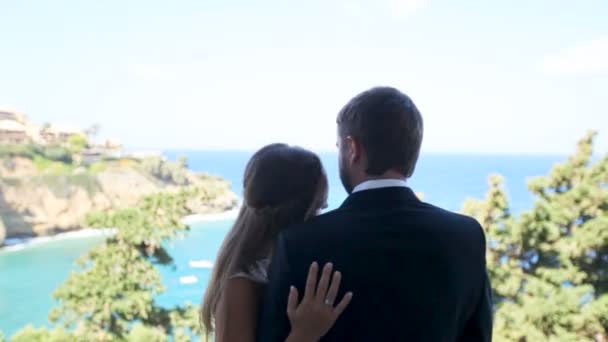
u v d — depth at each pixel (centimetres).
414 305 96
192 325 530
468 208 504
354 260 97
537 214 492
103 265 558
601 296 472
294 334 93
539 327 476
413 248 98
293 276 99
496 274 495
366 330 95
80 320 556
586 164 506
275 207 121
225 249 122
